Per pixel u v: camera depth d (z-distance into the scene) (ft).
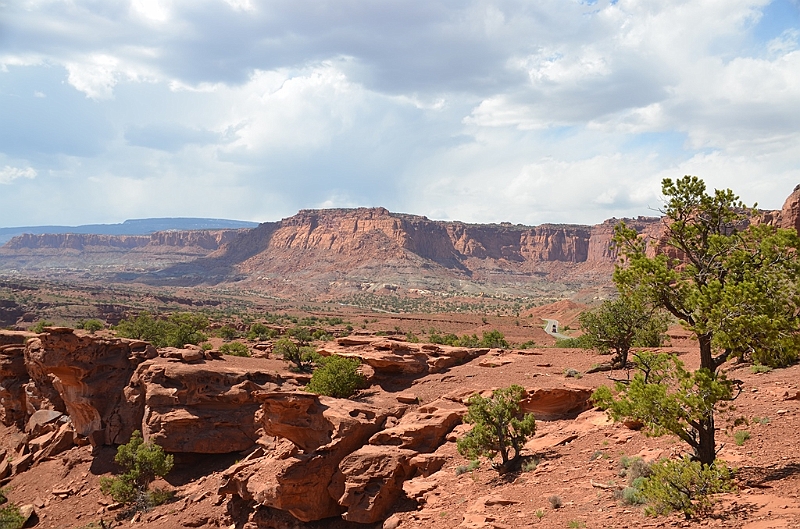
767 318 47.09
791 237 49.37
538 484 68.49
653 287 54.80
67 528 112.57
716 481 46.09
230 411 130.31
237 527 98.48
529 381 121.08
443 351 156.04
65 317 531.09
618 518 50.16
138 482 119.55
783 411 70.23
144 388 135.95
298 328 381.19
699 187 56.29
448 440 94.58
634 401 51.96
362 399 127.85
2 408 170.91
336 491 87.71
